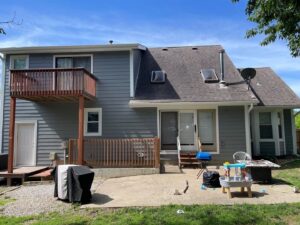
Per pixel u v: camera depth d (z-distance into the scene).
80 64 14.62
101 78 14.38
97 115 14.20
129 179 10.82
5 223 6.09
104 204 7.32
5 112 14.56
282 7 6.09
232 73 15.38
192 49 17.52
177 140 13.89
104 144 13.05
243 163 9.08
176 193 8.07
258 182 9.32
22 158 14.20
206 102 13.48
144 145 13.05
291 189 8.44
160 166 13.18
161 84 14.79
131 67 14.38
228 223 5.59
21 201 8.08
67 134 14.16
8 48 14.35
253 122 16.20
